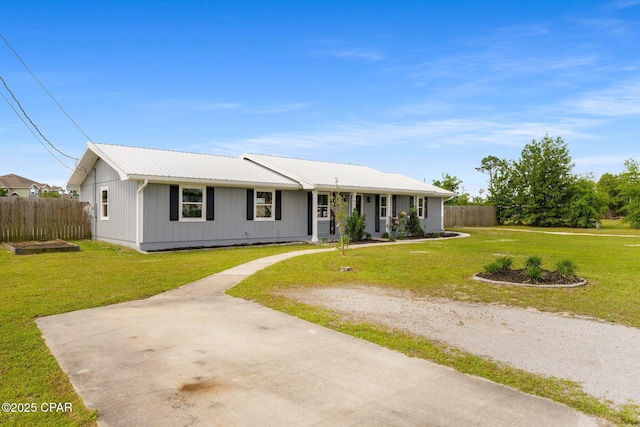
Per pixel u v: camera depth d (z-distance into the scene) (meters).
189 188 14.55
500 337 5.05
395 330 5.24
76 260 11.12
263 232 16.64
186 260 11.29
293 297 7.02
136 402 3.30
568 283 8.25
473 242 18.36
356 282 8.34
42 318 5.63
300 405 3.28
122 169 13.05
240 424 2.99
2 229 15.13
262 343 4.73
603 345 4.81
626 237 22.28
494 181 37.84
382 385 3.67
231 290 7.48
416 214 21.61
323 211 18.86
